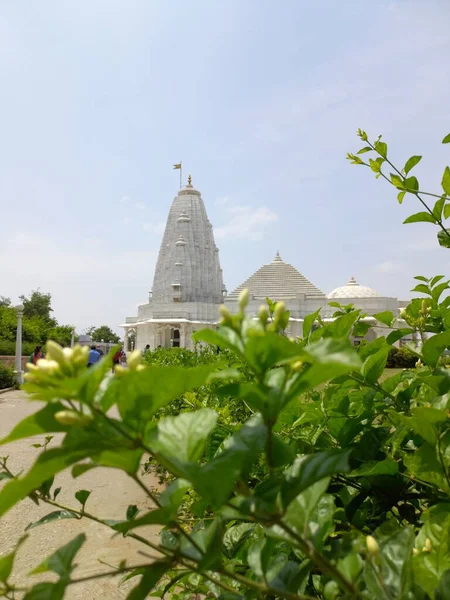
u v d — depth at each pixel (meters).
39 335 36.50
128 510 1.61
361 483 1.92
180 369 0.91
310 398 2.83
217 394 1.01
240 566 1.60
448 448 1.40
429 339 1.73
